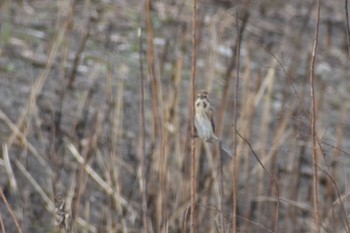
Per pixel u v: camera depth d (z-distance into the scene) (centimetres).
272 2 1841
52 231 1123
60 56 1477
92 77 1405
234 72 1499
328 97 1567
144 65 1479
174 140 1195
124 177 1231
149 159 1138
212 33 1409
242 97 1409
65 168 1220
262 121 1363
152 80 1076
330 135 1418
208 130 827
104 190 1206
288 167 1258
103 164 1173
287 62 1612
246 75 1246
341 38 1822
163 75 1411
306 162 1331
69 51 1490
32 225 1146
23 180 1207
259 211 1184
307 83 1545
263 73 1495
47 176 1225
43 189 1201
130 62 1496
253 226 1156
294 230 1180
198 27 1341
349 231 883
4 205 1163
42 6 1630
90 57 1485
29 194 1186
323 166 1246
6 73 1433
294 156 1227
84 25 1569
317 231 839
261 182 1189
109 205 1095
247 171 1186
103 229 1120
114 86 1432
